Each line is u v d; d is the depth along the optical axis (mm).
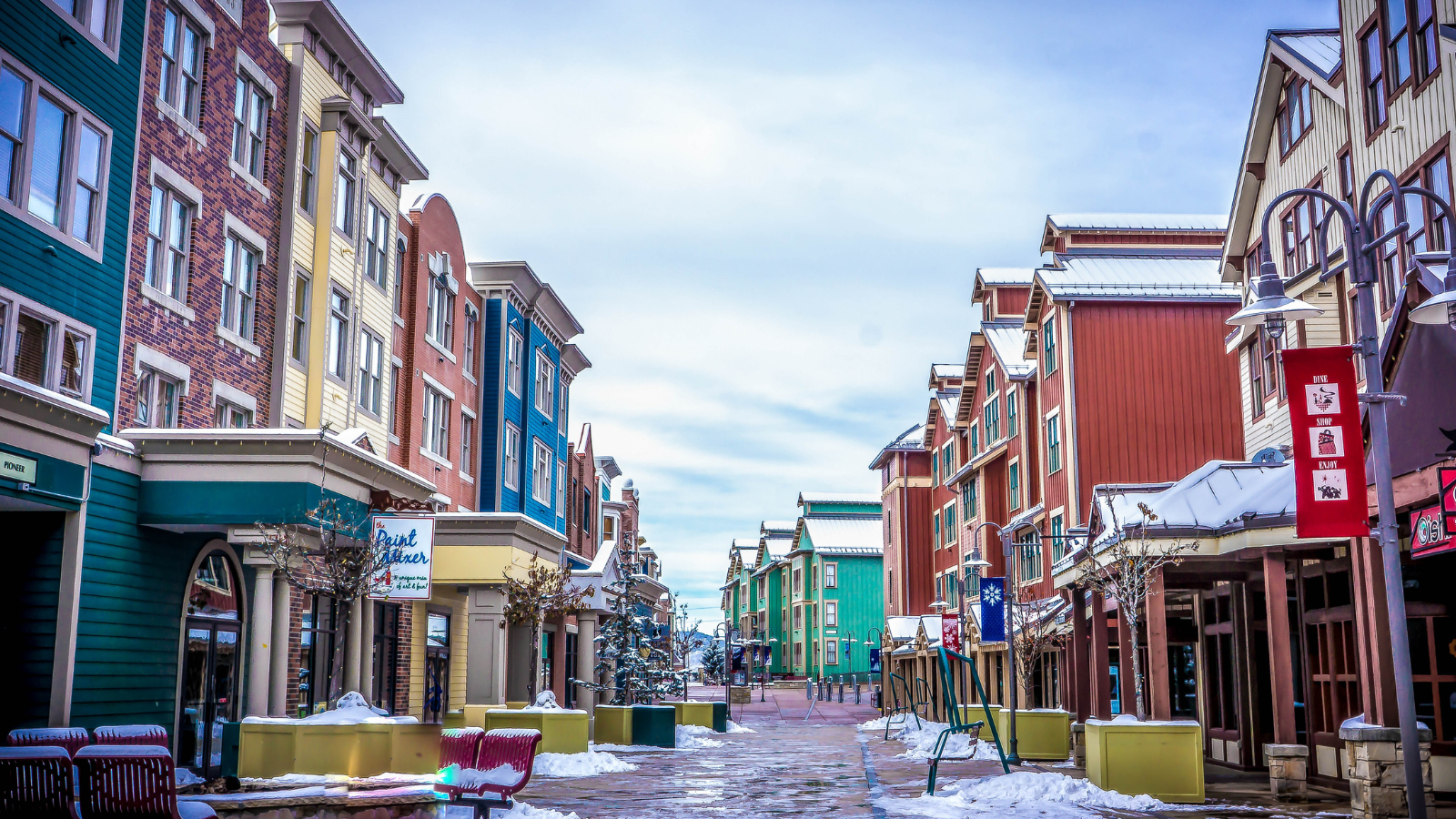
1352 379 11227
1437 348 13250
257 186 22453
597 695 40156
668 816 16156
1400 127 19641
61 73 16578
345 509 18328
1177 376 35031
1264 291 11406
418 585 18562
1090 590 21719
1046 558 38125
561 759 23500
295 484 17109
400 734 16625
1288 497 17797
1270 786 18156
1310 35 25188
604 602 34875
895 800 18094
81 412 14820
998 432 44562
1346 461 11117
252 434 17078
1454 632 15430
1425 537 13375
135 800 9906
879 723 47406
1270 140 26234
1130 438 34656
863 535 92188
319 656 23828
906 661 53625
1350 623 17734
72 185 16781
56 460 14828
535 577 25406
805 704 69438
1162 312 35375
